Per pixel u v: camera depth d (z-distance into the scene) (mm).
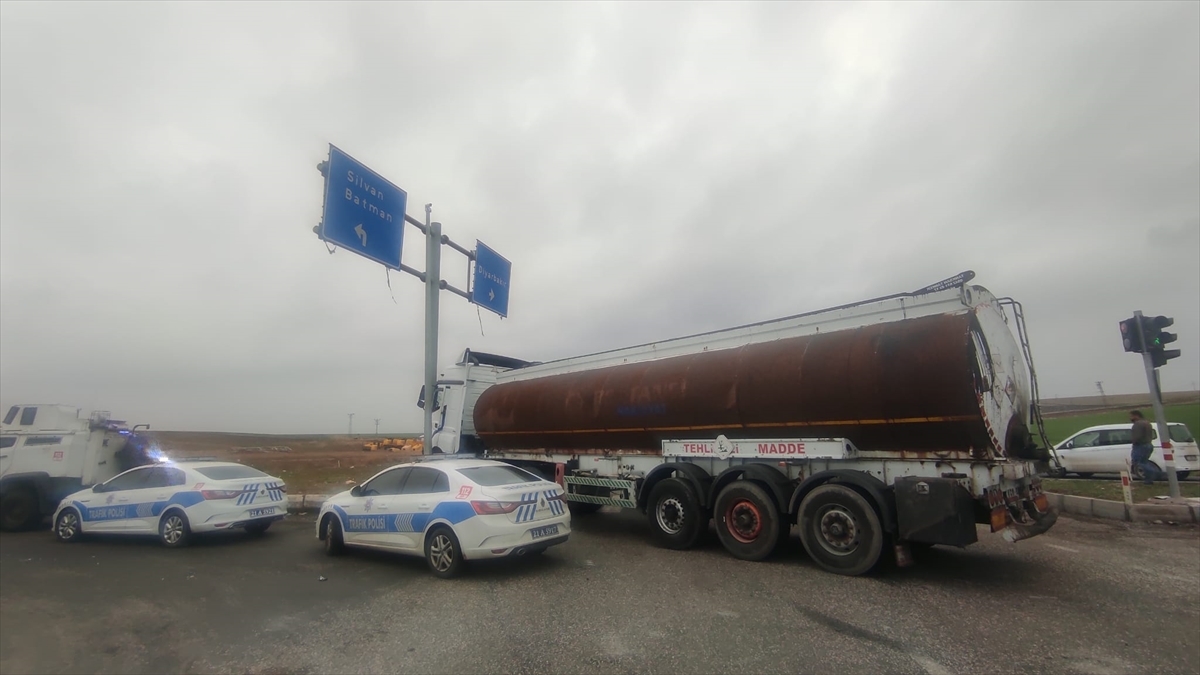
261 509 11430
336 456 34594
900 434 7527
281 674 4832
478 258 15906
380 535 8812
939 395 7066
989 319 7793
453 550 7785
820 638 5289
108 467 15438
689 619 5891
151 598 7312
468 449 14297
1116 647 4980
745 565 8266
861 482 7496
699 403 9352
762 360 8789
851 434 7965
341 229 11547
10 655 5527
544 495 8359
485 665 4871
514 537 7777
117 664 5230
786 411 8422
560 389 11859
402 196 13117
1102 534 10055
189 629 6074
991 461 6969
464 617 6156
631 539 10539
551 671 4715
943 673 4516
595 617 6039
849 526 7547
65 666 5230
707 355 9789
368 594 7184
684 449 9672
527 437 12648
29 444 14266
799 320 9062
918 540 7008
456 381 14758
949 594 6617
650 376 10273
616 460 11062
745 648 5086
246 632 5914
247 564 9102
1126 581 7039
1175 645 5012
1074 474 17859
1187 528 10406
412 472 8914
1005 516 6914
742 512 8688
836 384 7832
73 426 14898
